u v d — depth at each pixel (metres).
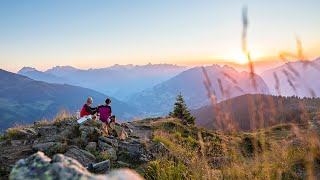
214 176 6.51
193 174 6.97
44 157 2.05
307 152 8.29
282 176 7.48
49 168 1.93
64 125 17.30
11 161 11.76
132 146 14.48
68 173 1.89
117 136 17.69
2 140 15.01
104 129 16.84
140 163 13.06
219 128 3.78
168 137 20.50
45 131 16.02
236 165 5.90
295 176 7.61
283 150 8.99
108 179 1.87
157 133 21.03
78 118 18.72
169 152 13.91
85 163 12.25
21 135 15.23
